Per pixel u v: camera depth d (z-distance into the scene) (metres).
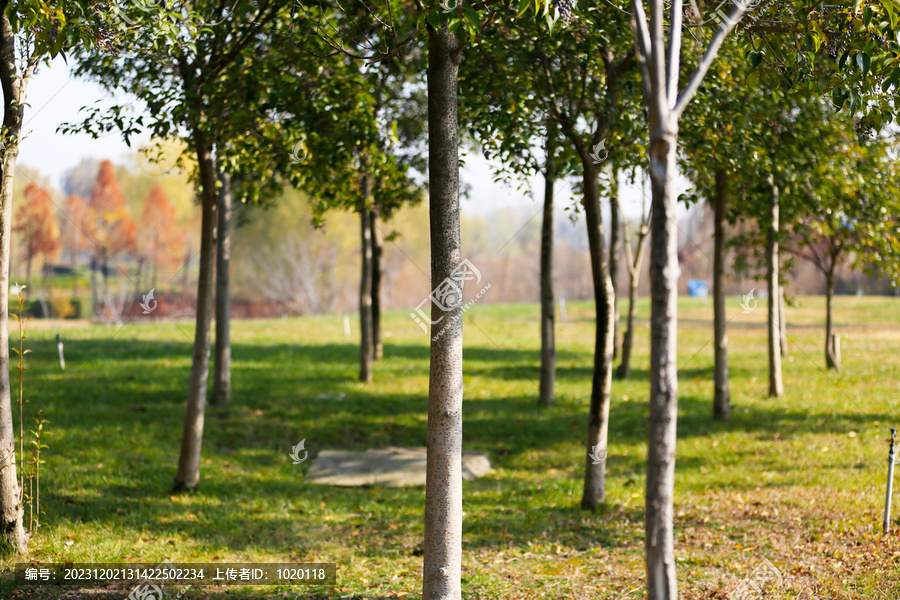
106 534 7.72
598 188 8.66
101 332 24.28
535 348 24.17
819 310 35.44
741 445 12.41
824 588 6.27
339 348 22.84
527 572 7.02
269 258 50.69
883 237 14.51
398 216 53.62
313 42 8.45
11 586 6.27
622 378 18.86
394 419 14.34
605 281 8.88
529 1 4.97
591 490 9.19
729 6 5.71
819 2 5.82
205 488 9.62
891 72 5.85
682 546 7.68
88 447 10.98
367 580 6.83
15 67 6.77
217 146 9.18
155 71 8.65
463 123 8.84
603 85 8.85
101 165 46.81
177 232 49.31
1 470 6.83
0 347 6.79
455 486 5.34
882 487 9.67
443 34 5.22
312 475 10.94
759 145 9.27
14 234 47.91
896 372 19.19
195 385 9.47
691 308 35.47
